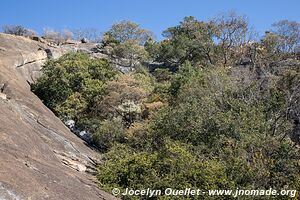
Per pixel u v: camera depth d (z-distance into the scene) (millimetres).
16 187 7832
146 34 65625
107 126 25188
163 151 15055
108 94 29391
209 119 17891
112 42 56344
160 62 55938
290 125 21016
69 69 33188
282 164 15422
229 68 36125
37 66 38062
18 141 11617
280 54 43406
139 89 29250
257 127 18141
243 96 23234
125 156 16672
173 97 27953
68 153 16656
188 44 52844
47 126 19156
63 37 61312
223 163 14594
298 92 25375
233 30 48625
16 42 40875
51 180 9539
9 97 20828
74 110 29516
